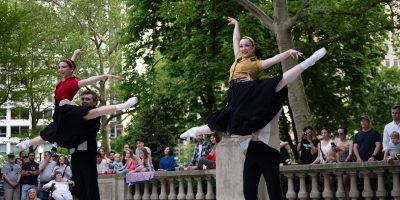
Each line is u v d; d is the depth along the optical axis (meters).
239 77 6.05
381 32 23.61
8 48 24.23
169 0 19.80
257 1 23.64
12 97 25.41
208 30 24.05
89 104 7.31
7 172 16.70
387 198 10.95
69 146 6.70
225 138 12.23
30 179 16.66
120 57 35.06
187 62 23.55
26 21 27.45
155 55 29.78
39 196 16.66
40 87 28.16
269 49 22.42
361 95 26.42
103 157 16.12
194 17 22.16
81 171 6.92
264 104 5.70
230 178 12.09
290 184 11.77
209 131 6.15
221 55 23.38
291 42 18.03
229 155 12.15
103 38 37.66
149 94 27.36
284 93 5.80
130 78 27.89
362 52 25.39
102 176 14.88
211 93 25.31
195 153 14.66
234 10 22.00
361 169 10.95
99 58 34.53
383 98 30.28
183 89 23.84
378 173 10.81
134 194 14.76
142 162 14.52
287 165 11.80
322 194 11.33
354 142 11.63
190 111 26.00
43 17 32.69
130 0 27.36
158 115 20.08
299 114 18.06
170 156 15.14
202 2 21.53
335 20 19.86
